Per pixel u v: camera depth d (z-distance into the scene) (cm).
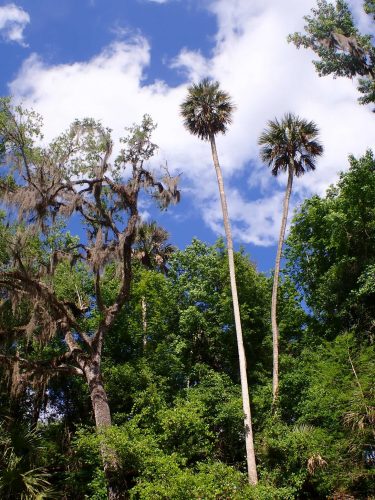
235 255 3094
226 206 2784
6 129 2159
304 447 1955
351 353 2097
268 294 3111
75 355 2114
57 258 2156
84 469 2134
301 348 2872
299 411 2194
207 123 2909
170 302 2917
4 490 1691
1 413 2022
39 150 2264
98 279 2197
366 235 2653
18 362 1966
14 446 1817
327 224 2806
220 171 2870
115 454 1764
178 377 2639
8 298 2106
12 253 2019
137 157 2231
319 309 2881
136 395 2250
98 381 2070
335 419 1964
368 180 2634
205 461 2012
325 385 2036
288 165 3022
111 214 2216
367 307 2553
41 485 1748
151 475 1722
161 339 2783
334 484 1881
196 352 2891
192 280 3112
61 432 2253
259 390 2481
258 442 2172
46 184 2112
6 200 2058
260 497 1709
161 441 1975
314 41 2542
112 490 1770
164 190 2209
